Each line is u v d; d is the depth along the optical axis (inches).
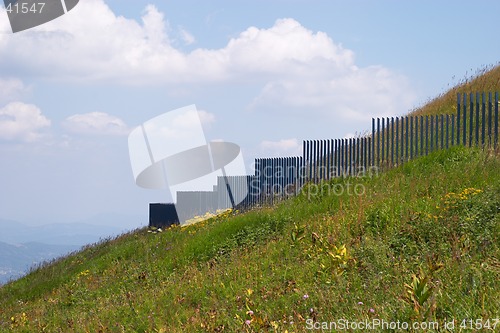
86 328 373.7
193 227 725.3
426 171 570.9
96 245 914.7
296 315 282.7
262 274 386.6
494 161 539.5
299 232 438.3
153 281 491.8
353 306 260.1
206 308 342.3
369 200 498.3
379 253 348.8
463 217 372.2
